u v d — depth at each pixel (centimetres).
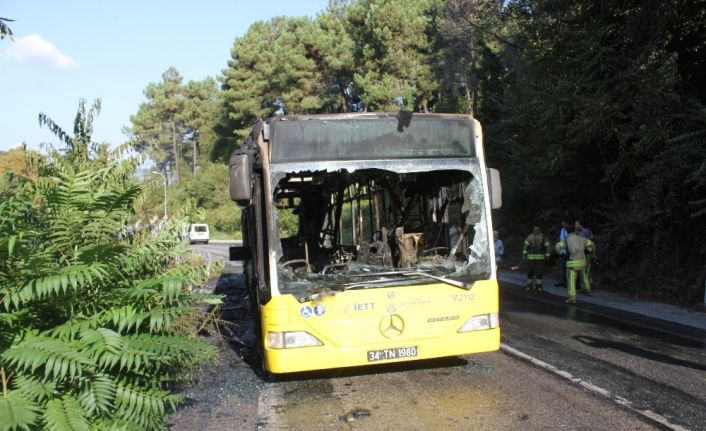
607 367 708
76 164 570
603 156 1602
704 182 1152
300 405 594
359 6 4366
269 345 597
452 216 700
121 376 475
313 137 631
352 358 596
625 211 1520
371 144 644
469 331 630
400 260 730
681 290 1258
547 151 1723
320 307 596
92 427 439
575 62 1565
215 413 577
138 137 636
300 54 4753
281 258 630
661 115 1329
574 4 1636
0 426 361
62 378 409
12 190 480
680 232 1330
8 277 432
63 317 474
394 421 539
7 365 420
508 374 681
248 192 611
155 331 500
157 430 498
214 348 495
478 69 2558
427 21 4016
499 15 2111
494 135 2388
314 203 814
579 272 1379
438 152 661
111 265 473
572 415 542
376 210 769
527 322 1034
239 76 5866
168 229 556
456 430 513
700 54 1482
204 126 8181
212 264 597
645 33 1416
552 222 1998
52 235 473
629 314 1119
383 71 4150
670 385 632
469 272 642
